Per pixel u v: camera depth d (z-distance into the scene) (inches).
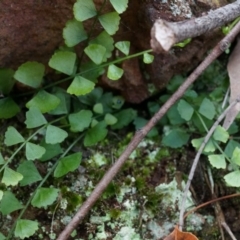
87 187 9.6
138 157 10.0
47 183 9.6
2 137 9.9
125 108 10.6
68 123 9.9
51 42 9.7
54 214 9.4
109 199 9.5
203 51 10.0
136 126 10.3
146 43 9.8
